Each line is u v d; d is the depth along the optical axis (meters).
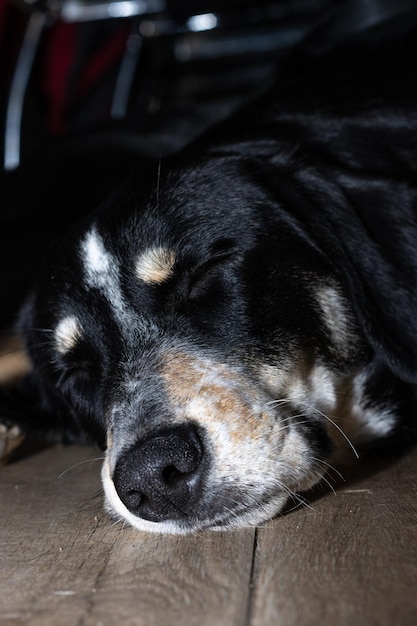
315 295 0.51
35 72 1.00
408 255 0.52
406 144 0.57
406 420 0.54
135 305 0.50
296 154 0.55
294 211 0.52
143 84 1.10
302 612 0.33
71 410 0.57
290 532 0.42
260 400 0.46
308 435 0.47
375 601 0.33
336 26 0.69
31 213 0.86
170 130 0.88
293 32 1.06
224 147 0.57
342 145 0.58
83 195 0.85
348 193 0.53
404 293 0.51
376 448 0.53
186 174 0.53
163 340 0.48
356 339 0.52
